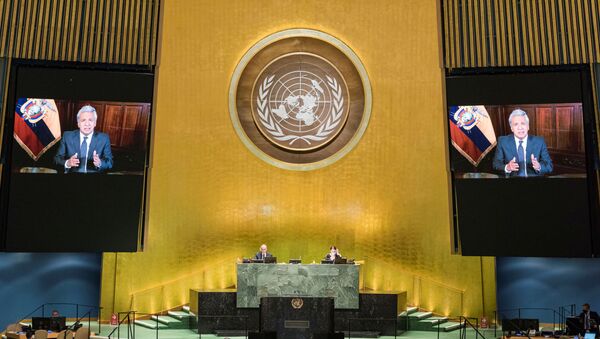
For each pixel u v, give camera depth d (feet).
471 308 56.44
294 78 60.08
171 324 53.36
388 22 60.13
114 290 56.80
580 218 54.29
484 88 57.06
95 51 57.62
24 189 54.95
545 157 55.21
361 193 58.65
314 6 60.44
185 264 57.31
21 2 57.41
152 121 57.88
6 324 56.65
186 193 58.08
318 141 59.57
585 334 40.91
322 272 50.78
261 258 52.80
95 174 55.72
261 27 60.18
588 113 55.93
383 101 59.52
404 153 58.80
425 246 57.52
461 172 56.59
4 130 55.42
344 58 60.03
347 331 50.29
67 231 54.95
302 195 58.80
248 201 58.54
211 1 60.29
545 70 57.36
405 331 53.31
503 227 55.26
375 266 57.52
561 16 57.47
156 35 58.90
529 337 43.52
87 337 44.73
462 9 59.11
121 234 55.42
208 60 59.72
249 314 50.67
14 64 56.75
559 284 57.72
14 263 57.52
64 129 55.93
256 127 59.57
